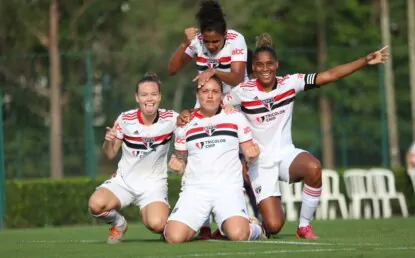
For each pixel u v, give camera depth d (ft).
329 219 145.48
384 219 138.72
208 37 91.20
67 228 136.15
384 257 69.00
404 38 301.63
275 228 90.94
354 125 213.05
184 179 87.45
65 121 207.82
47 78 209.87
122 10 317.01
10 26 276.82
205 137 86.22
